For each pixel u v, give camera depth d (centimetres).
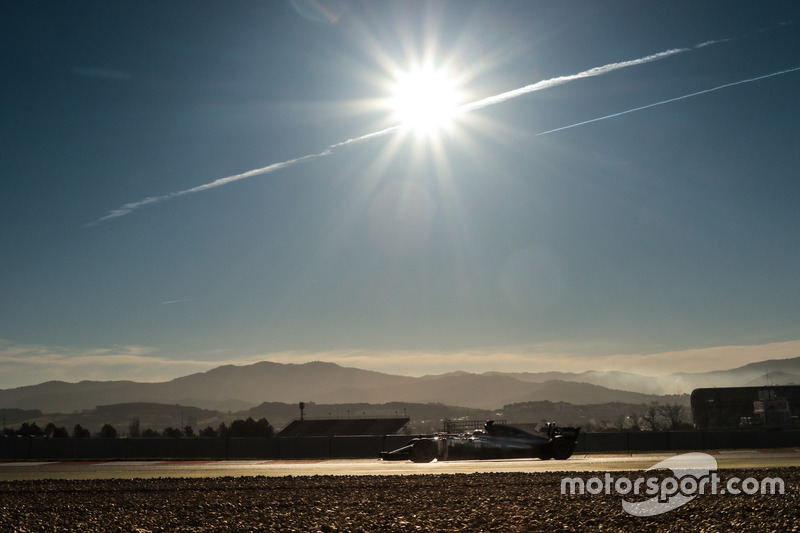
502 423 2970
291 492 1809
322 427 9756
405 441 3966
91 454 4225
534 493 1670
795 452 3259
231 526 1291
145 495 1802
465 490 1769
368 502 1574
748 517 1227
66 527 1301
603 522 1245
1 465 3422
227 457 4109
